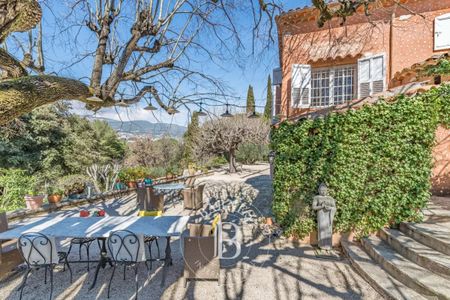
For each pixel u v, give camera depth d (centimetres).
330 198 573
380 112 557
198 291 410
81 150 1591
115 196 1205
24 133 1317
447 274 359
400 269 398
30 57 310
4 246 482
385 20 807
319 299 382
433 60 627
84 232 425
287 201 634
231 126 1814
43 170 1393
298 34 897
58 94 200
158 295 400
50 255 397
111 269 490
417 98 541
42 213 876
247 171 2052
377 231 564
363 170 569
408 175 544
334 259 527
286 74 905
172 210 984
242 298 388
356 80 861
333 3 619
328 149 594
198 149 1962
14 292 413
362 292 398
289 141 630
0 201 952
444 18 742
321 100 902
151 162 2027
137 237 399
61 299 392
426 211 588
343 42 841
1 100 161
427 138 537
